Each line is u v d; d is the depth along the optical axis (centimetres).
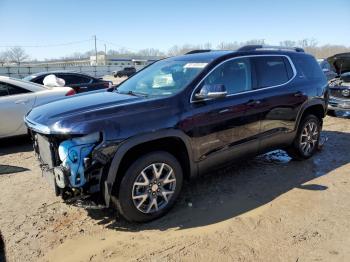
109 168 340
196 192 457
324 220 384
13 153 657
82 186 336
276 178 504
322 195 446
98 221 387
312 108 574
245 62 471
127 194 358
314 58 591
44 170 383
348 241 344
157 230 367
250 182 489
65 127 333
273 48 538
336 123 891
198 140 404
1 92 681
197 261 314
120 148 344
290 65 536
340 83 944
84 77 1064
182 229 368
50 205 429
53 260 321
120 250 333
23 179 517
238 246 336
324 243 340
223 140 431
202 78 417
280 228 367
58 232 367
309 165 559
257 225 374
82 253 330
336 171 532
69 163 334
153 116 368
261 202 428
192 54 500
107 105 373
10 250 337
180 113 386
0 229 374
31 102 694
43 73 1009
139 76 501
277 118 500
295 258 318
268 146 502
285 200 432
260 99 470
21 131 691
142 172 365
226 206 418
